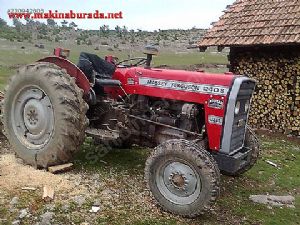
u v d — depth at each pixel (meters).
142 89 4.86
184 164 3.98
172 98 4.58
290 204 4.74
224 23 10.00
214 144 4.27
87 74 5.05
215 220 4.04
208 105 4.28
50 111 4.81
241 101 4.35
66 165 4.86
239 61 9.74
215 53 25.38
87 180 4.62
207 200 3.83
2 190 4.13
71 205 3.94
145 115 4.90
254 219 4.18
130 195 4.35
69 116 4.59
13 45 21.34
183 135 4.52
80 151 5.68
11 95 5.09
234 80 4.18
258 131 8.99
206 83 4.33
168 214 4.04
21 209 3.78
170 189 4.07
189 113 4.38
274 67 9.10
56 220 3.64
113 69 5.20
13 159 5.08
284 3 9.59
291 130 8.84
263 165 6.25
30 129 4.98
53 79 4.68
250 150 4.66
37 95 4.91
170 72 4.69
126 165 5.34
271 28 8.87
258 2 10.17
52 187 4.27
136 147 6.15
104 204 4.06
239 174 5.47
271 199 4.77
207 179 3.80
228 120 4.16
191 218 3.99
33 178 4.48
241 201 4.65
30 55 17.83
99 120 5.21
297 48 8.68
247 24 9.49
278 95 9.06
